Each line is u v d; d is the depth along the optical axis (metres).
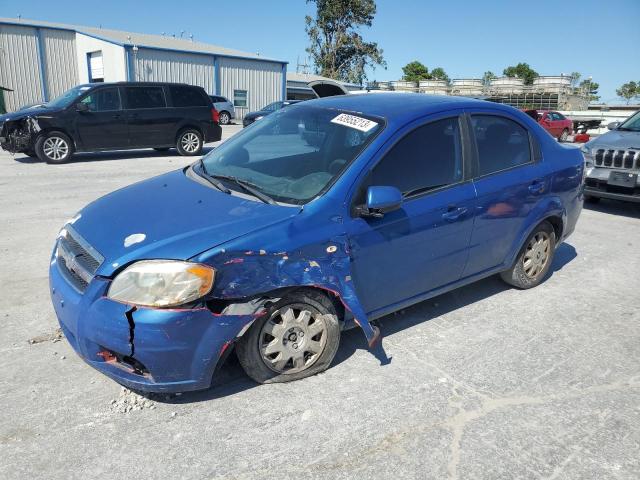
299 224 3.02
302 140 3.81
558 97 38.03
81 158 12.80
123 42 30.16
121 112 12.39
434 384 3.28
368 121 3.65
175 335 2.68
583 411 3.08
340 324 3.35
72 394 3.01
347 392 3.15
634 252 6.25
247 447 2.66
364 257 3.30
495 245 4.23
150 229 2.97
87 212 3.49
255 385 3.16
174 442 2.67
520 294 4.79
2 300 4.20
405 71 75.12
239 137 4.36
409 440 2.77
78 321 2.81
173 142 13.39
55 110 11.57
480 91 41.69
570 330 4.12
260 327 2.98
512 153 4.36
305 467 2.54
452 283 4.05
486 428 2.89
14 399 2.94
